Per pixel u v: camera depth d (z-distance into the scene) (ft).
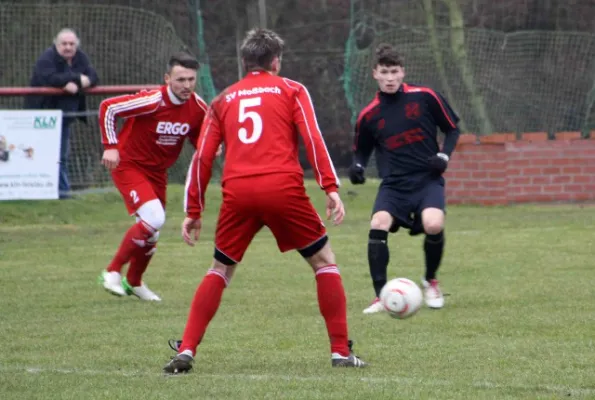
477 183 171.32
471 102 197.36
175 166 179.63
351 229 141.18
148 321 75.20
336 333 57.31
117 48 193.47
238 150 55.88
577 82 200.44
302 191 55.72
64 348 64.44
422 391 50.03
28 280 96.89
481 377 54.08
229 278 57.72
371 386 51.31
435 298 79.56
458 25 206.18
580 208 164.35
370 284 93.56
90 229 141.18
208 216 156.15
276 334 68.95
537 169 172.96
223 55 213.25
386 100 80.02
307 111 55.72
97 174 164.66
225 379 53.57
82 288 92.27
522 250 114.73
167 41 194.18
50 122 146.72
